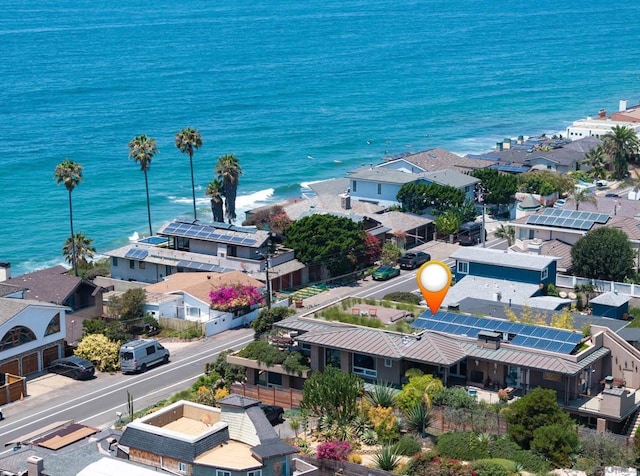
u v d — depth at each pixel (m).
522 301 97.81
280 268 117.25
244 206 176.62
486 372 79.12
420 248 131.12
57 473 61.25
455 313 84.94
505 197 147.00
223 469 59.47
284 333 89.31
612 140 172.00
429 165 158.00
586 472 68.25
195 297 106.25
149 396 87.50
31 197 189.75
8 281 108.81
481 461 68.56
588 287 104.06
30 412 84.69
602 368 80.38
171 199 186.62
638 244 115.31
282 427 77.81
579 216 120.62
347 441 73.62
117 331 99.56
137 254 123.19
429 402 74.94
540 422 71.19
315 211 134.88
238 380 86.31
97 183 199.62
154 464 61.75
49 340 95.50
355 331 82.44
